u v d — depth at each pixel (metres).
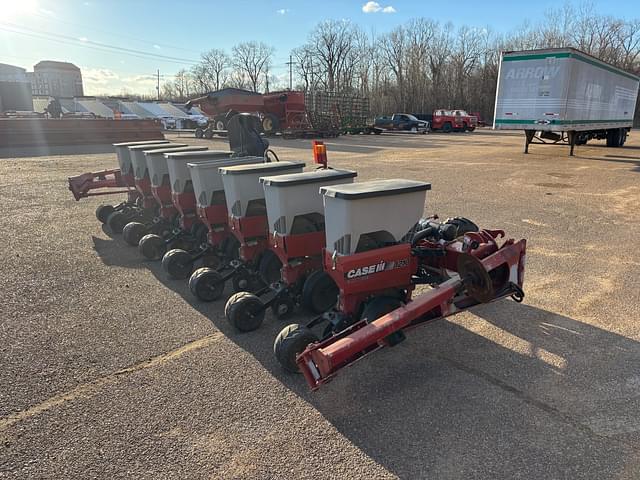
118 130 22.67
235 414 2.87
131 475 2.39
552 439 2.62
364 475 2.38
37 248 6.21
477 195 9.73
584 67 15.87
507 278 3.93
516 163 15.52
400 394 3.07
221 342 3.77
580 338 3.77
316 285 4.04
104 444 2.61
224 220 5.18
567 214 8.04
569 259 5.71
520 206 8.67
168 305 4.47
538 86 15.40
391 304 3.46
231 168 4.53
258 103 26.47
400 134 36.09
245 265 4.69
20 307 4.39
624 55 56.81
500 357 3.50
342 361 2.85
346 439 2.65
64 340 3.78
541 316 4.18
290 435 2.68
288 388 3.13
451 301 3.49
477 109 60.84
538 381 3.18
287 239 3.96
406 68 62.25
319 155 4.58
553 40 60.59
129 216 6.91
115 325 4.05
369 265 3.39
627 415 2.82
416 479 2.36
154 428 2.74
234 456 2.52
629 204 8.84
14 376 3.26
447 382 3.19
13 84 44.38
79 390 3.11
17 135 20.52
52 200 9.34
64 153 18.52
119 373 3.31
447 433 2.69
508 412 2.86
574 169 13.97
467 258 3.47
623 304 4.41
